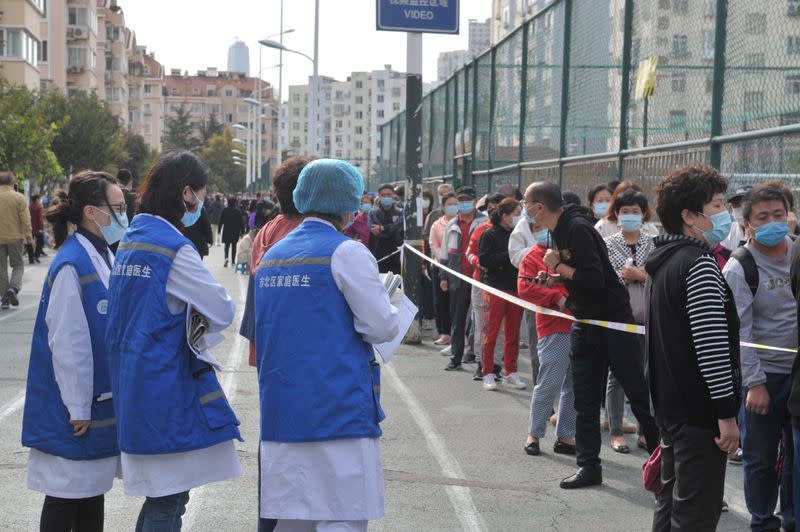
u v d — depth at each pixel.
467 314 10.87
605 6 10.59
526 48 13.93
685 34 8.54
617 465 6.88
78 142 46.97
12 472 6.29
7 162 25.89
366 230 12.70
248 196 70.69
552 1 12.60
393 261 13.77
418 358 11.45
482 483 6.38
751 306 5.17
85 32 75.12
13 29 43.03
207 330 4.09
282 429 3.84
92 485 4.22
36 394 4.24
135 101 115.69
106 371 4.23
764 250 5.19
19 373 9.71
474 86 17.48
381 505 3.92
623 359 6.12
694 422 3.96
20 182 27.39
